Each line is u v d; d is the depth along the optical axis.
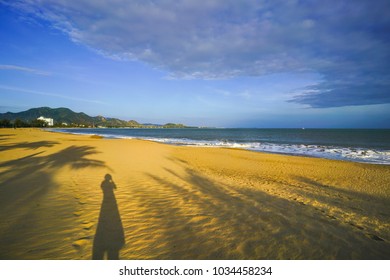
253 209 4.90
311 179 9.55
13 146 18.20
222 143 32.34
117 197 5.16
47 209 4.14
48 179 6.53
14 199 4.59
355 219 4.68
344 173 10.95
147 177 7.68
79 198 4.90
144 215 4.17
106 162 10.79
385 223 4.53
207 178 8.37
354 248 3.40
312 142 35.12
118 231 3.46
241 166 12.48
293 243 3.42
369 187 8.27
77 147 18.73
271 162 14.12
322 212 5.00
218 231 3.67
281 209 5.02
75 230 3.38
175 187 6.50
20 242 2.95
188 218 4.15
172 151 18.84
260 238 3.51
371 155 18.98
